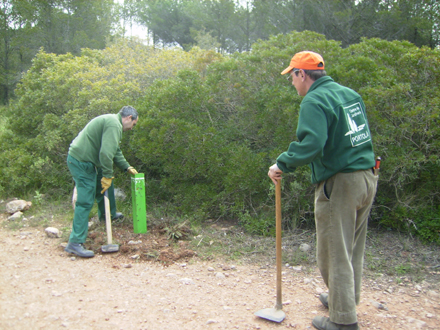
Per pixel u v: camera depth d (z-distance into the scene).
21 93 7.42
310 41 5.57
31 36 18.22
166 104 5.45
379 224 4.76
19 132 7.20
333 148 2.49
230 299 3.08
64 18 18.62
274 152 4.71
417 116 4.46
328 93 2.51
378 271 3.69
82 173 3.90
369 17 14.95
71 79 6.39
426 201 4.61
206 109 5.50
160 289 3.21
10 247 4.08
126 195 5.75
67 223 4.93
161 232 4.57
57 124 6.50
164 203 5.61
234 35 19.95
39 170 6.11
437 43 14.52
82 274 3.45
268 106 4.83
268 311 2.82
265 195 4.98
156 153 5.21
